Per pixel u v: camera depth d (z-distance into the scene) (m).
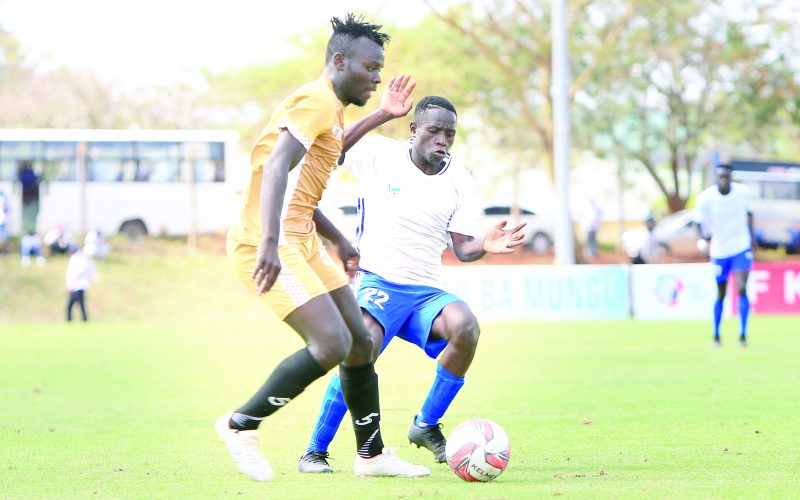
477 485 17.61
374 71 17.44
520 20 108.56
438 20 109.19
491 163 128.25
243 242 17.06
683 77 118.06
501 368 39.75
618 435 23.70
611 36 109.50
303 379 16.77
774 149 146.00
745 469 19.14
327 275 17.84
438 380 19.91
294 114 16.61
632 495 16.52
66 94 125.56
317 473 19.27
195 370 41.38
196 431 25.53
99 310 86.31
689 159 131.38
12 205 98.50
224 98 116.50
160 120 122.94
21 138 101.38
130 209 104.06
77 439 24.36
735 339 51.91
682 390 32.50
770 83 116.50
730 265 47.16
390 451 18.86
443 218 20.28
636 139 127.75
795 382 34.44
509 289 69.88
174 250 100.25
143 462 20.98
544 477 18.44
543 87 110.88
